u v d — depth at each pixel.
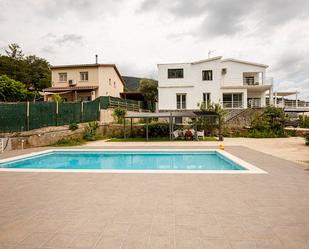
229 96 29.11
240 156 10.23
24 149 13.77
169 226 3.45
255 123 21.83
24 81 43.50
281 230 3.29
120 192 5.19
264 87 28.48
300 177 6.46
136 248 2.85
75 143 16.27
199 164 10.91
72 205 4.40
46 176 6.88
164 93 28.48
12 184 6.00
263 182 5.95
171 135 18.95
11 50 52.22
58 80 31.50
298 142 16.20
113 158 12.49
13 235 3.23
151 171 7.39
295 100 36.69
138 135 21.19
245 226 3.42
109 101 25.38
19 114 14.36
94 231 3.32
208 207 4.21
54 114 17.03
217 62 28.14
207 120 21.70
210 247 2.85
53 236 3.19
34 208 4.26
